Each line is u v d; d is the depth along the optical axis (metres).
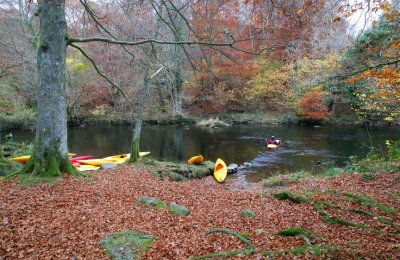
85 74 30.83
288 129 30.64
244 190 11.29
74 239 5.33
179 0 9.88
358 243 5.09
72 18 21.47
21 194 7.57
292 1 5.84
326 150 20.39
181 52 16.73
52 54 8.74
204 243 5.43
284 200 8.48
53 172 8.97
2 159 11.54
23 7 18.38
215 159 18.55
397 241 5.18
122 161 15.20
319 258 4.42
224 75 33.91
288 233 5.76
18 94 27.98
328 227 6.15
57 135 9.12
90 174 10.69
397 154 12.47
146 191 9.05
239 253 4.79
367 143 22.39
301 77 28.86
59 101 9.05
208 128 32.16
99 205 7.18
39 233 5.51
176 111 35.47
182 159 18.56
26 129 28.05
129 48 22.17
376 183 9.37
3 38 19.64
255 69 33.75
